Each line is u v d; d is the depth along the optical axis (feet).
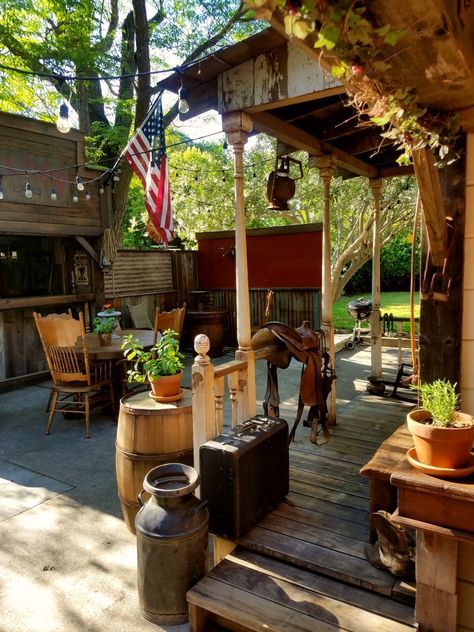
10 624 6.70
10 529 9.11
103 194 21.57
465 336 6.61
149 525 6.72
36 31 25.43
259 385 18.12
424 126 4.66
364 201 26.91
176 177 32.42
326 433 10.72
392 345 19.66
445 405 5.02
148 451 8.37
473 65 3.94
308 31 2.96
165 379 8.77
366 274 47.60
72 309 21.53
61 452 12.78
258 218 33.06
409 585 6.05
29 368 19.93
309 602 6.07
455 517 4.89
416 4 2.92
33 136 18.60
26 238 22.50
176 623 6.75
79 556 8.27
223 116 8.57
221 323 24.49
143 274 24.36
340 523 7.48
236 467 7.00
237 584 6.47
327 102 9.50
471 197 6.37
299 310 24.03
